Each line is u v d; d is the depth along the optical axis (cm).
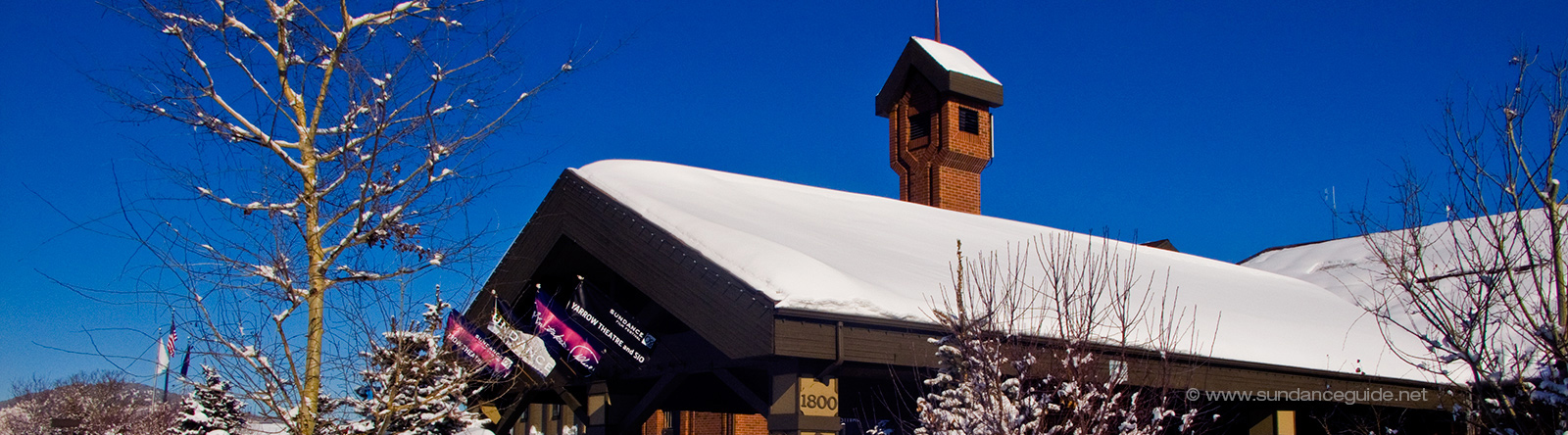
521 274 1471
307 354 963
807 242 1326
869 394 1530
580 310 1323
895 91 2622
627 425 1389
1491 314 1123
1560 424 891
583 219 1366
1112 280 1552
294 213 972
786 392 1089
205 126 971
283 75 998
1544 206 970
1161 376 1134
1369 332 1703
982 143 2531
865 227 1641
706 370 1262
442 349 1072
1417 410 1633
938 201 2469
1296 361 1402
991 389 950
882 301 1108
